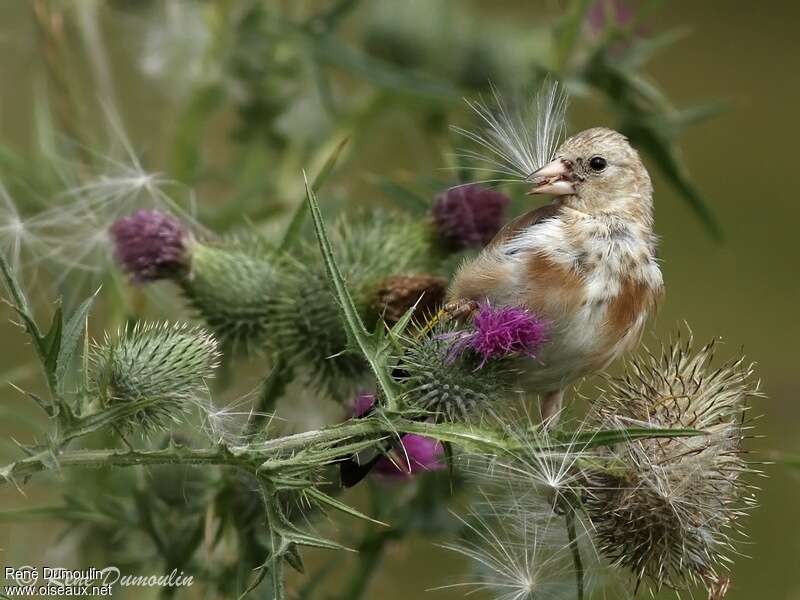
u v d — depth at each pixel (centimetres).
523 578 654
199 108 938
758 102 2062
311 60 937
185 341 647
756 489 673
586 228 764
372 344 605
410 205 841
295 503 707
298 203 916
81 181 873
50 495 899
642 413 655
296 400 830
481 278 743
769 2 2188
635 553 646
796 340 1653
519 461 630
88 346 635
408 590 1141
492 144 789
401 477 757
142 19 1018
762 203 1922
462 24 1041
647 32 1054
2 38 1000
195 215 866
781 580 1261
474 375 669
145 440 642
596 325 751
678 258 1838
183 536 766
